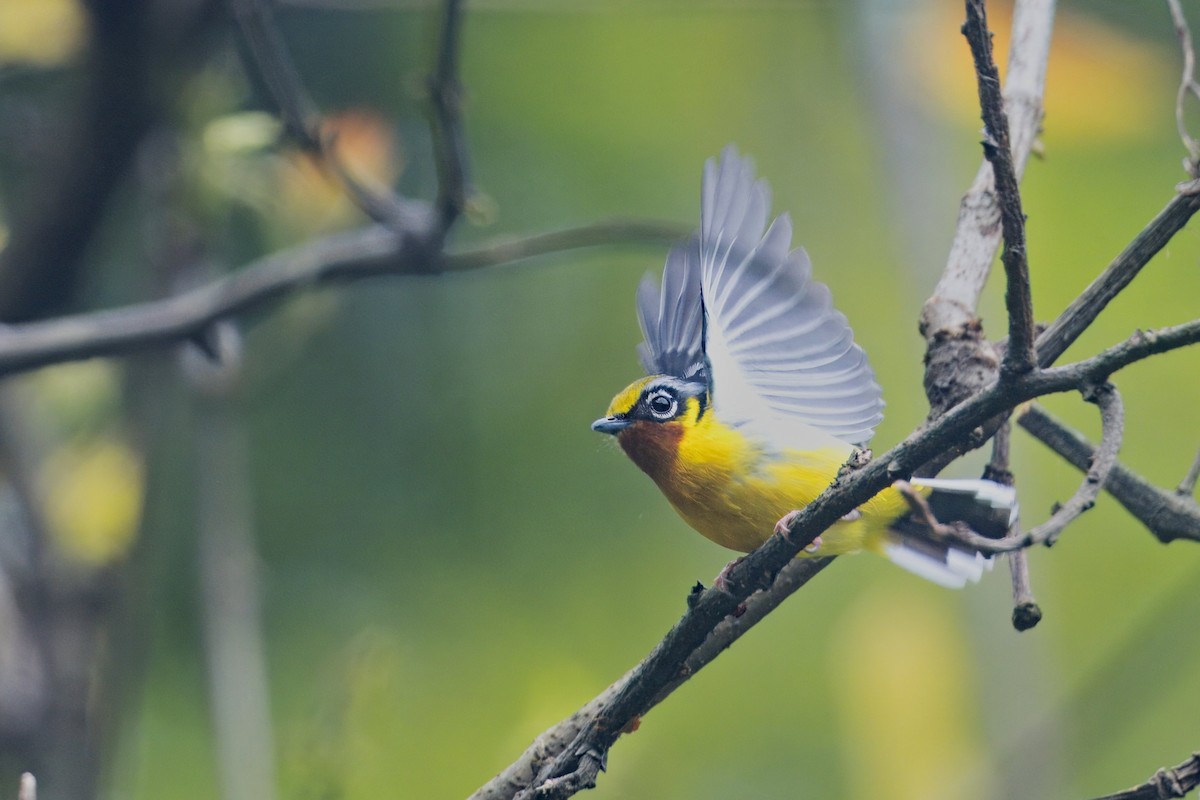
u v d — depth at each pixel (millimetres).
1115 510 13000
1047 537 4359
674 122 13352
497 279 12977
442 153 8672
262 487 12219
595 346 12992
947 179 11594
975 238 6906
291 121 8953
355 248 8961
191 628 12031
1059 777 8578
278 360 10258
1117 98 11383
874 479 4922
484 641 12016
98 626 9883
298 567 12016
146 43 8953
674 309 8570
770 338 6746
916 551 6859
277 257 8883
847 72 13234
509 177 12734
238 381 9859
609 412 7887
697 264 8609
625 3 10969
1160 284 13086
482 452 12688
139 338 8719
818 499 5055
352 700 8109
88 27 8938
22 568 9883
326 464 12445
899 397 12969
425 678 11727
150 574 9617
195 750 11633
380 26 12742
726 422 7598
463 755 11227
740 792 11789
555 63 13125
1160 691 10562
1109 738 9758
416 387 12711
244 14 8898
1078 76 11328
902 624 10523
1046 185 12766
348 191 8984
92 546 9922
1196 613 8633
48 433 10492
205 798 11531
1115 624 12484
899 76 11469
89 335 8688
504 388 12844
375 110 11039
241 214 11414
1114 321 13086
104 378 10539
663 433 7660
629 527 12781
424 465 12531
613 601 12406
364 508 12391
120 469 9875
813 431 7539
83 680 9750
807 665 12492
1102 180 12719
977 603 10539
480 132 12773
